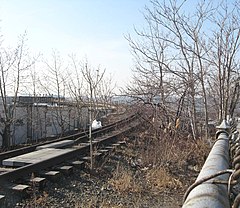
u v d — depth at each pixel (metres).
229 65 13.29
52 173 8.28
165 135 11.88
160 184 8.84
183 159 10.84
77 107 24.12
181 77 13.77
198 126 14.67
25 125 19.81
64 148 12.90
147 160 10.91
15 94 19.08
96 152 11.30
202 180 2.46
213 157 3.52
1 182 7.17
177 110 13.52
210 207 1.98
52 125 22.67
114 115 23.41
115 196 7.87
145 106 14.18
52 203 6.98
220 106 13.17
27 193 7.10
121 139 15.42
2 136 17.23
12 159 9.52
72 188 8.05
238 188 2.87
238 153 2.95
